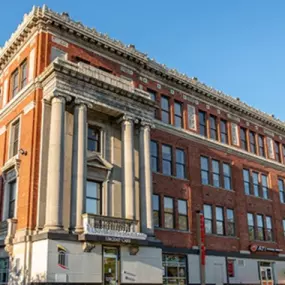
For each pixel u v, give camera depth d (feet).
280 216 151.84
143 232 96.02
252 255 133.08
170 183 116.98
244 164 144.25
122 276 88.28
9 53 111.75
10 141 101.81
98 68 107.34
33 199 85.35
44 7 100.12
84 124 91.20
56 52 100.32
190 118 130.11
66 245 80.69
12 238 86.43
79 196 85.51
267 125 161.38
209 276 117.08
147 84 120.57
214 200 127.75
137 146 103.81
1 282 88.38
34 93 94.22
